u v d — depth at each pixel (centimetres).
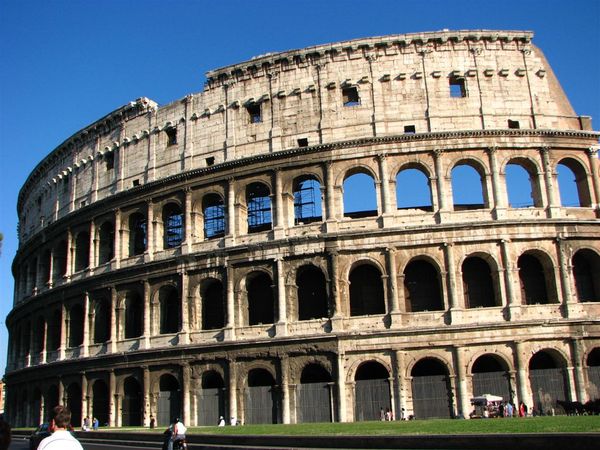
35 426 10081
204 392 7744
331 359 7181
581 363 6994
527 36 8044
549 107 7919
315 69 8219
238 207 8119
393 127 7825
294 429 5400
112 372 8525
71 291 9544
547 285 7450
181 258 8162
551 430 3756
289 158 7931
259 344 7450
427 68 7981
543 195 7594
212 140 8544
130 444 6175
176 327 8469
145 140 9231
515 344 7006
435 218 7469
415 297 7575
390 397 6988
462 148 7638
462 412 6850
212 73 8688
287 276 7581
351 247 7419
